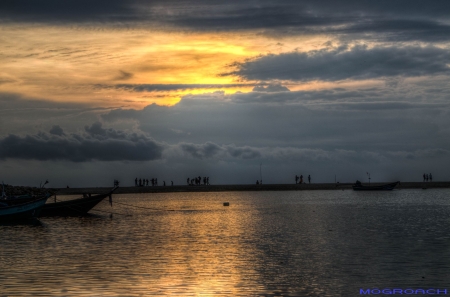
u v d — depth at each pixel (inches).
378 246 1482.5
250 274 1120.8
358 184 6146.7
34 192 4576.8
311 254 1357.0
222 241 1630.2
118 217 2600.9
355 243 1547.7
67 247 1518.2
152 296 958.4
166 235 1800.0
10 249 1488.7
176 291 990.4
